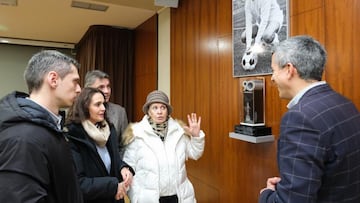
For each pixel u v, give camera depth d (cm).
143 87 434
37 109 95
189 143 203
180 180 188
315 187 86
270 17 203
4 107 94
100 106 155
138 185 180
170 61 353
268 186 113
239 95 235
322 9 169
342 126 93
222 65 257
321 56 101
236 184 240
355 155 94
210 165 274
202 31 286
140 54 447
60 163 98
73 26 468
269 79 208
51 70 101
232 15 242
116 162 166
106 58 459
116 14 394
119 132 234
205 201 282
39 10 377
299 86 102
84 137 149
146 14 393
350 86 153
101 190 142
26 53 636
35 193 86
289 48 103
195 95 299
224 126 254
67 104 106
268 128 205
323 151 88
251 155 224
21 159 85
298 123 92
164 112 191
